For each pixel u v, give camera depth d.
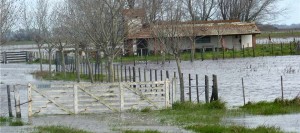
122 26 38.44
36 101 29.38
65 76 57.56
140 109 30.45
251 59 74.25
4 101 36.97
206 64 68.38
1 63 94.69
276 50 83.00
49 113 29.59
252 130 21.00
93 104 30.12
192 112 28.36
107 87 30.34
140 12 47.62
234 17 105.44
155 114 28.28
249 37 90.75
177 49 39.69
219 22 90.50
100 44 38.22
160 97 30.98
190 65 67.31
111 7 37.09
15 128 24.38
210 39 87.44
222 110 28.69
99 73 55.22
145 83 30.73
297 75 50.00
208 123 23.88
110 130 22.89
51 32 72.50
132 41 58.91
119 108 30.41
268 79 47.56
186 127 22.80
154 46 74.25
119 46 46.69
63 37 59.47
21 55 96.94
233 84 44.59
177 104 30.80
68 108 29.84
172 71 58.72
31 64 88.44
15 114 30.38
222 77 51.03
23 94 40.97
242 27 89.81
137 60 76.50
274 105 28.77
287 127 22.17
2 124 25.97
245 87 42.12
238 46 90.12
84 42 48.53
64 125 24.94
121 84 30.41
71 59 65.94
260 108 28.33
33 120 27.47
